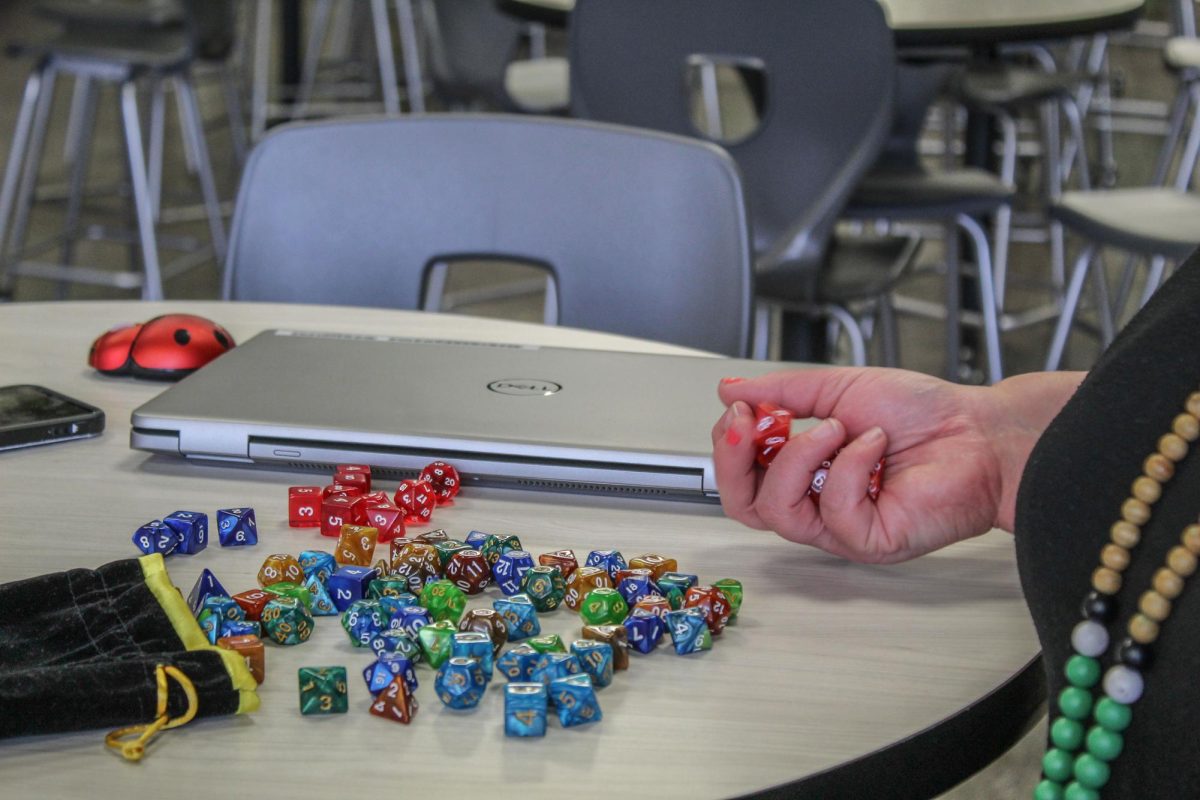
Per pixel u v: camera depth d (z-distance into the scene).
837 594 0.69
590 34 2.15
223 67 4.61
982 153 3.28
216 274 4.11
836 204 2.09
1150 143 5.84
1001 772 1.52
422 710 0.57
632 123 2.18
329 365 0.94
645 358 0.97
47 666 0.57
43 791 0.50
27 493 0.79
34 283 3.91
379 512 0.74
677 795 0.51
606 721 0.56
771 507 0.73
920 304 3.68
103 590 0.62
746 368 0.95
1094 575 0.56
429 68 3.33
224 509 0.74
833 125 2.08
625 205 1.40
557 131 1.42
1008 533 0.79
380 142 1.43
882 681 0.60
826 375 0.82
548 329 1.17
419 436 0.81
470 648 0.58
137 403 0.96
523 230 1.42
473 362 0.95
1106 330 2.86
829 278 2.34
